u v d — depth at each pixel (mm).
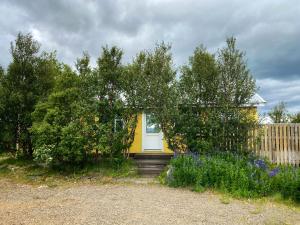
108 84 14688
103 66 14523
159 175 13461
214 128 13820
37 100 15586
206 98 14289
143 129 18141
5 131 15430
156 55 14828
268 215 7898
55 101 14266
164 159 15969
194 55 14562
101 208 8297
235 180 10547
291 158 14242
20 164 15430
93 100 14391
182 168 11641
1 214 7609
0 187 11727
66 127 13367
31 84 15977
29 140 15797
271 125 14438
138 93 14523
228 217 7617
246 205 8883
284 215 7953
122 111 14625
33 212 7832
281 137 14375
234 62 14117
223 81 14141
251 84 14102
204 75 14148
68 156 13484
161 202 9086
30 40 16203
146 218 7395
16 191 10930
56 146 13539
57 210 8055
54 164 14586
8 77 15883
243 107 14164
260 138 14031
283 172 10547
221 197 9789
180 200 9359
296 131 14375
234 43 14203
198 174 11094
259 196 9891
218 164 11359
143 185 11906
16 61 15906
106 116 14492
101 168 14008
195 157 12547
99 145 13742
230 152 13375
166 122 14188
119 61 14898
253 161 12867
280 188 9953
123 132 14312
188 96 14117
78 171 13961
